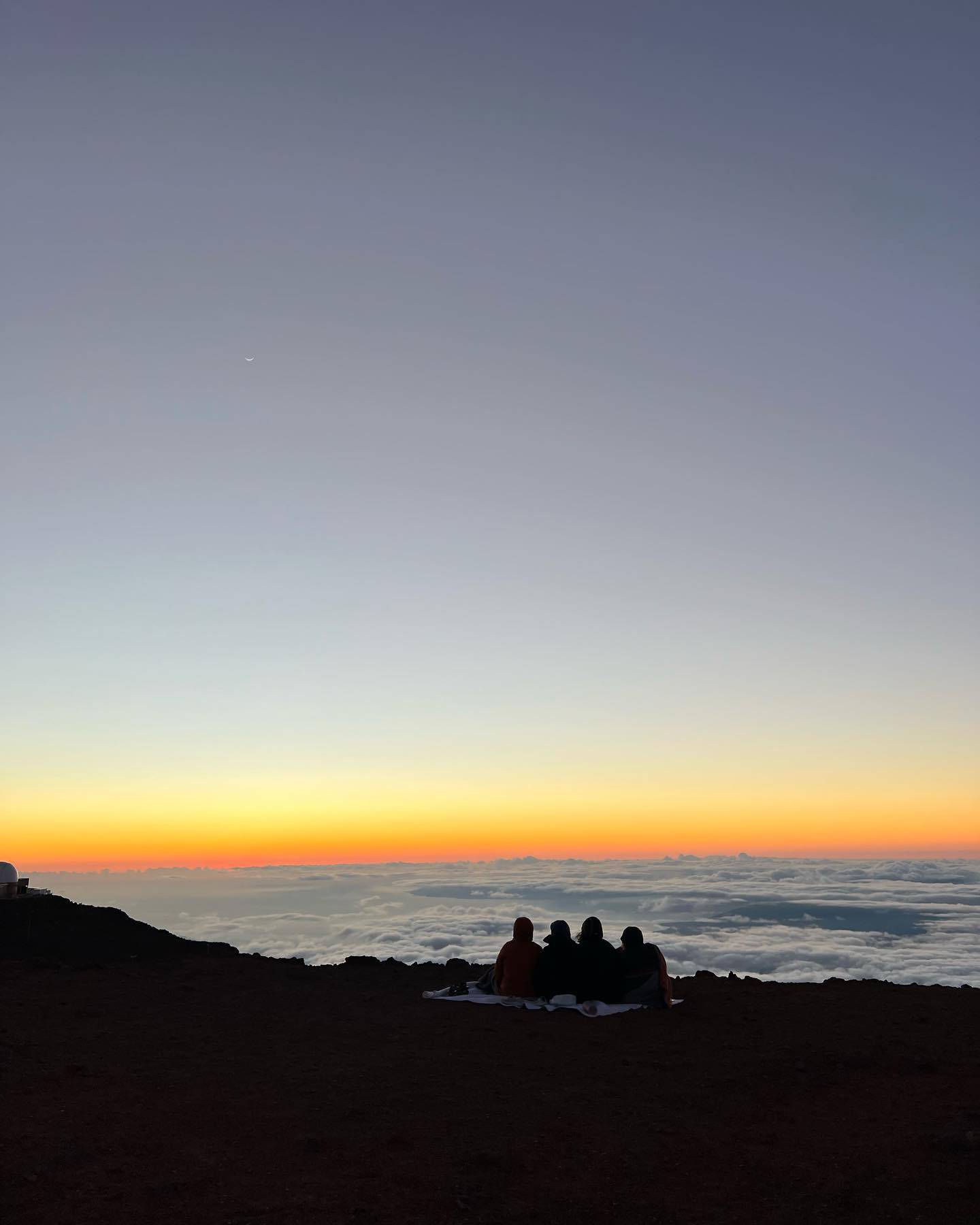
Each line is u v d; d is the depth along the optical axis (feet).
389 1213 19.86
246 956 63.16
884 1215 20.16
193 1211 19.62
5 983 46.42
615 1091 29.73
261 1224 19.10
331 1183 21.43
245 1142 24.07
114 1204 19.85
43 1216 19.08
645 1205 20.93
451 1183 21.65
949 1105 28.37
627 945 45.60
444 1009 42.96
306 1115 26.37
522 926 46.85
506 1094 29.07
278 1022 39.17
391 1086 29.58
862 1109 28.25
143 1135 24.27
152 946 63.46
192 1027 37.58
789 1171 22.99
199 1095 28.04
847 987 51.62
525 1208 20.52
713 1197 21.38
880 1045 36.17
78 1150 22.89
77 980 48.21
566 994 44.16
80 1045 33.68
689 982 53.83
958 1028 39.60
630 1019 41.01
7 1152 22.40
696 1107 28.30
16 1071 29.60
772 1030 38.96
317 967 56.54
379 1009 42.68
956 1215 20.06
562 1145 24.62
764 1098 29.37
